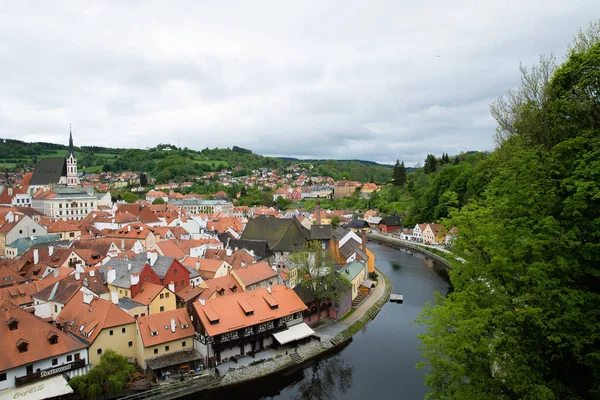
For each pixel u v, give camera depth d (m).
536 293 34.22
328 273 85.88
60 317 65.94
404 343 75.81
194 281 87.69
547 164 41.62
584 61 41.59
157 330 62.44
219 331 63.34
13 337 52.50
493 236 38.81
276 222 127.19
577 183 35.16
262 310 71.31
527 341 35.75
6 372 50.25
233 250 113.69
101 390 52.81
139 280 74.81
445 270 132.12
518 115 65.50
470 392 34.56
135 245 112.44
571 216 36.97
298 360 68.25
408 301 100.00
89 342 57.62
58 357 54.44
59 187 189.75
